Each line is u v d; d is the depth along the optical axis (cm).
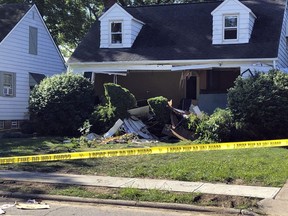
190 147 1152
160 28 2294
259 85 1558
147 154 1288
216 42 2075
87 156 1155
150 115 1825
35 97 1950
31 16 2538
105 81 2383
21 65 2455
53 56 2744
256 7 2227
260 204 800
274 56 1898
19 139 1795
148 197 854
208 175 1007
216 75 2156
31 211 793
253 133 1566
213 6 2356
